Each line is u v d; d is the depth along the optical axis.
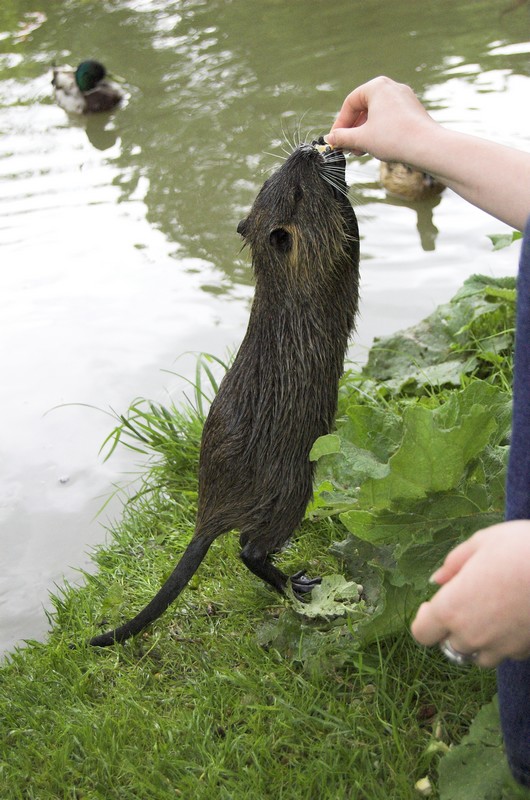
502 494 2.25
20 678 2.62
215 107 6.41
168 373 4.24
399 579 2.25
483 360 3.57
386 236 4.99
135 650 2.67
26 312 4.76
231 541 3.02
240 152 5.80
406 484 2.17
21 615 3.09
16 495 3.69
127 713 2.38
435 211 5.22
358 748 2.15
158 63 7.27
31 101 7.07
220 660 2.55
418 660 2.34
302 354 2.59
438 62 6.59
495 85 6.13
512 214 1.85
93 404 4.13
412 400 3.43
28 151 6.31
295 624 2.54
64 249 5.22
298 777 2.08
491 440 2.40
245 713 2.34
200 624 2.72
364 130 2.12
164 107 6.55
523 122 5.57
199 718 2.32
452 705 2.23
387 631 2.35
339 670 2.42
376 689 2.30
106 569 3.08
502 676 1.54
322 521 2.99
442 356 3.72
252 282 4.81
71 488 3.70
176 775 2.20
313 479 2.69
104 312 4.71
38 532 3.48
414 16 7.53
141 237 5.23
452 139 1.95
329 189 2.60
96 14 8.60
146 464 3.74
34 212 5.57
